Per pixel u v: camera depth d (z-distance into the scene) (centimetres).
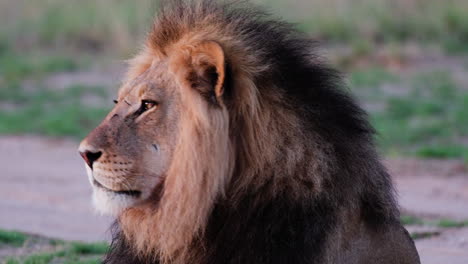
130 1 4759
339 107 1000
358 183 989
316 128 964
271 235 941
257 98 952
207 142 929
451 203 1981
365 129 1026
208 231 957
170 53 991
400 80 3703
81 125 3256
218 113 938
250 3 1039
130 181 952
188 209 937
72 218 1934
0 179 2397
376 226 1021
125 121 964
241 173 956
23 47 4809
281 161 949
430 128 2883
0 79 4122
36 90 3956
